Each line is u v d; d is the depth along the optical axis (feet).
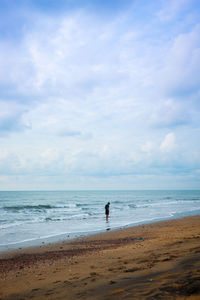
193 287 10.16
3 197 291.79
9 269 22.50
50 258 26.78
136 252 24.52
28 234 48.21
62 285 14.78
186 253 20.01
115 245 33.53
